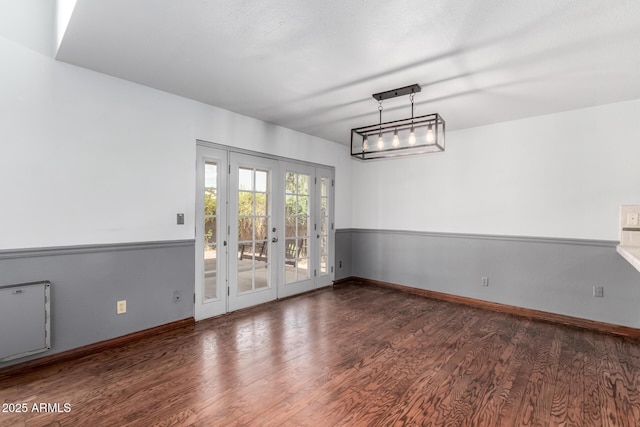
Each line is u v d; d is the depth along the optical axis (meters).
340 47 2.26
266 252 4.26
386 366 2.47
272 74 2.73
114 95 2.83
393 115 3.81
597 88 2.94
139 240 3.00
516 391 2.14
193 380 2.23
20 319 2.29
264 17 1.92
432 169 4.66
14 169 2.33
